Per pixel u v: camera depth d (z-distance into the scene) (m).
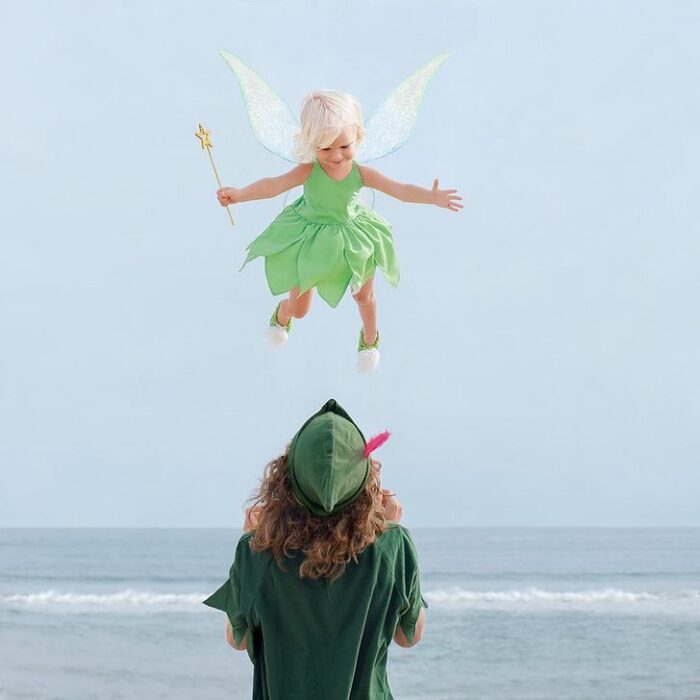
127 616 26.58
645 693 16.86
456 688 17.47
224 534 81.62
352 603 2.69
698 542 68.69
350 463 2.67
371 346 4.80
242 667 19.41
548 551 58.88
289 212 4.40
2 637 22.94
